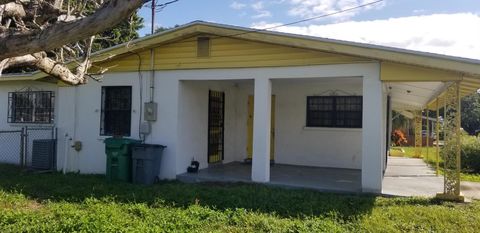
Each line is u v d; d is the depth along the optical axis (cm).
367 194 834
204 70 998
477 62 718
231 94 1336
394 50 777
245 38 922
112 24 391
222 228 585
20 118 1338
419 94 1347
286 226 585
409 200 784
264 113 936
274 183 931
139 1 378
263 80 936
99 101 1115
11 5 507
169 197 772
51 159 1170
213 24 948
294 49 905
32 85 1300
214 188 874
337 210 688
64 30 401
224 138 1298
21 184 909
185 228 575
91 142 1122
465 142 1513
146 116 1046
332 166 1247
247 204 721
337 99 1252
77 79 695
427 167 1424
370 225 609
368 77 840
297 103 1302
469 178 1207
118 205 711
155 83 1048
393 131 3244
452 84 817
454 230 596
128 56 1078
